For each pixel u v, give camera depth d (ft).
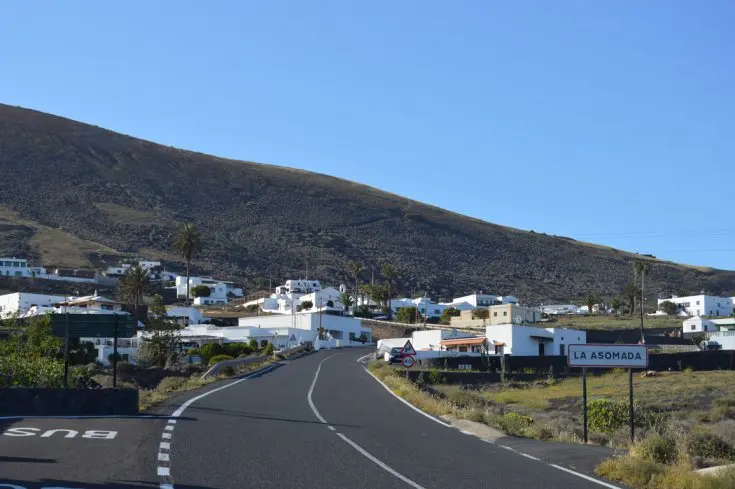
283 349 286.46
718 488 39.40
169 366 213.25
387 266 504.02
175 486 36.58
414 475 42.91
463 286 643.86
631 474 42.80
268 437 55.93
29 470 38.88
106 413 66.28
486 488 39.73
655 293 637.30
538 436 65.57
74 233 576.61
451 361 219.82
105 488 35.42
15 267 427.74
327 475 41.70
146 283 350.43
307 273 598.34
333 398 101.55
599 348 62.95
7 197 642.22
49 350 106.93
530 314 402.31
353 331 388.37
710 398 147.23
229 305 460.96
